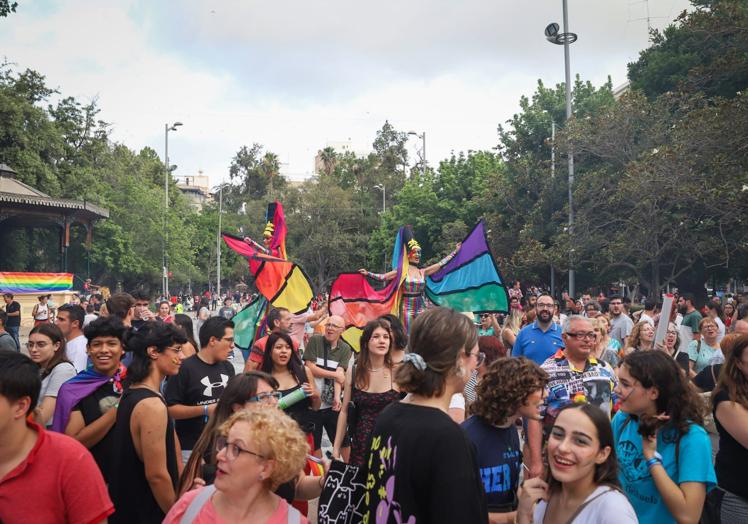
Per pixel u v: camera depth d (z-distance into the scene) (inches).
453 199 1797.5
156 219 1846.7
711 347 329.7
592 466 118.6
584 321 214.8
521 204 1306.6
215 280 2942.9
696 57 1082.1
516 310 467.2
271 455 107.8
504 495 142.5
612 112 1016.9
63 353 204.7
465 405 226.1
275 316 315.9
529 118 1381.6
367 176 3019.2
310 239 2487.7
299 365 240.4
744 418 151.1
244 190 3686.0
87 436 165.9
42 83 1718.8
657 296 969.5
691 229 952.3
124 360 267.1
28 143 1535.4
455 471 99.3
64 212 1366.9
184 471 150.4
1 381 109.9
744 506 153.8
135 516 148.6
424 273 447.8
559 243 1043.3
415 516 100.9
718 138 837.8
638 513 147.0
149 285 2080.5
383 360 220.5
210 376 207.6
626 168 962.7
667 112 1005.2
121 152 2192.4
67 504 113.5
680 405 142.3
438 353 109.2
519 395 140.8
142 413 147.3
